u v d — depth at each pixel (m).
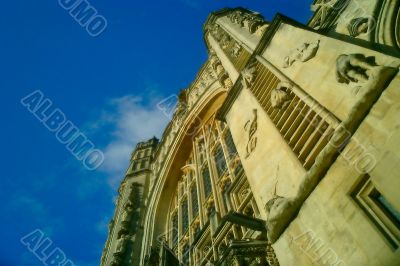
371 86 5.98
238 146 12.17
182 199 25.81
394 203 4.91
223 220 8.39
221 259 8.82
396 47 7.09
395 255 4.69
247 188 15.40
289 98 9.77
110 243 25.31
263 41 13.25
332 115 7.47
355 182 5.84
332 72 8.02
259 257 8.35
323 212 6.23
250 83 13.30
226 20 28.83
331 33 10.05
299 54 9.92
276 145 9.59
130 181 32.78
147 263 15.92
